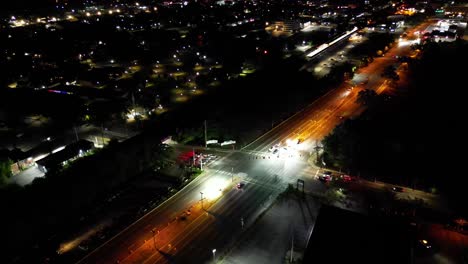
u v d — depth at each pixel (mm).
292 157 153875
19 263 104250
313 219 115000
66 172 140000
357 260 69688
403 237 75250
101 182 138000
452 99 189875
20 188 135250
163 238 110375
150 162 151125
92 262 102375
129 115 197250
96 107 190125
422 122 164375
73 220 120938
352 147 144750
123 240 110188
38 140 174500
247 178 139500
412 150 142000
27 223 118938
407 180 133125
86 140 166875
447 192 126250
